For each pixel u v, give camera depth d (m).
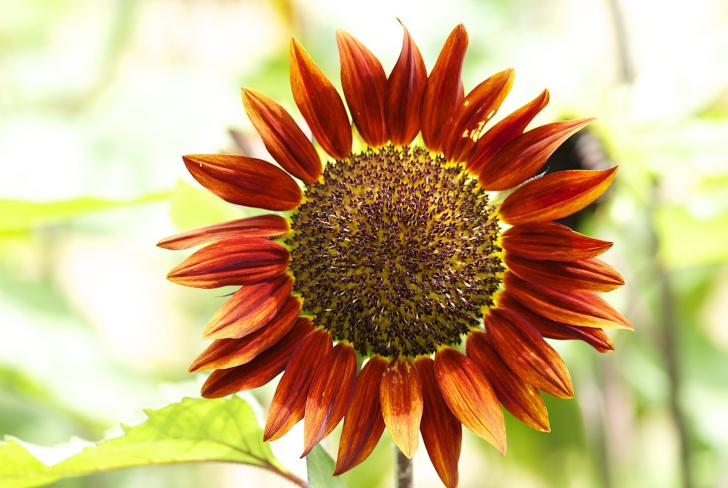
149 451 0.69
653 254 0.85
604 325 0.68
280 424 0.67
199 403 0.68
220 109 0.90
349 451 0.67
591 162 0.77
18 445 0.67
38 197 0.73
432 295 0.69
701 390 0.93
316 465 0.67
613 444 0.88
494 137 0.70
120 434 0.70
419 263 0.70
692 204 0.80
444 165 0.70
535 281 0.69
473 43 0.90
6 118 0.90
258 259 0.69
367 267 0.69
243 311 0.68
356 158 0.70
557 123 0.69
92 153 0.88
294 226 0.70
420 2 0.93
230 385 0.67
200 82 0.91
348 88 0.69
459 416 0.68
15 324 0.93
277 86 0.93
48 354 0.93
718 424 0.92
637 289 0.86
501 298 0.70
